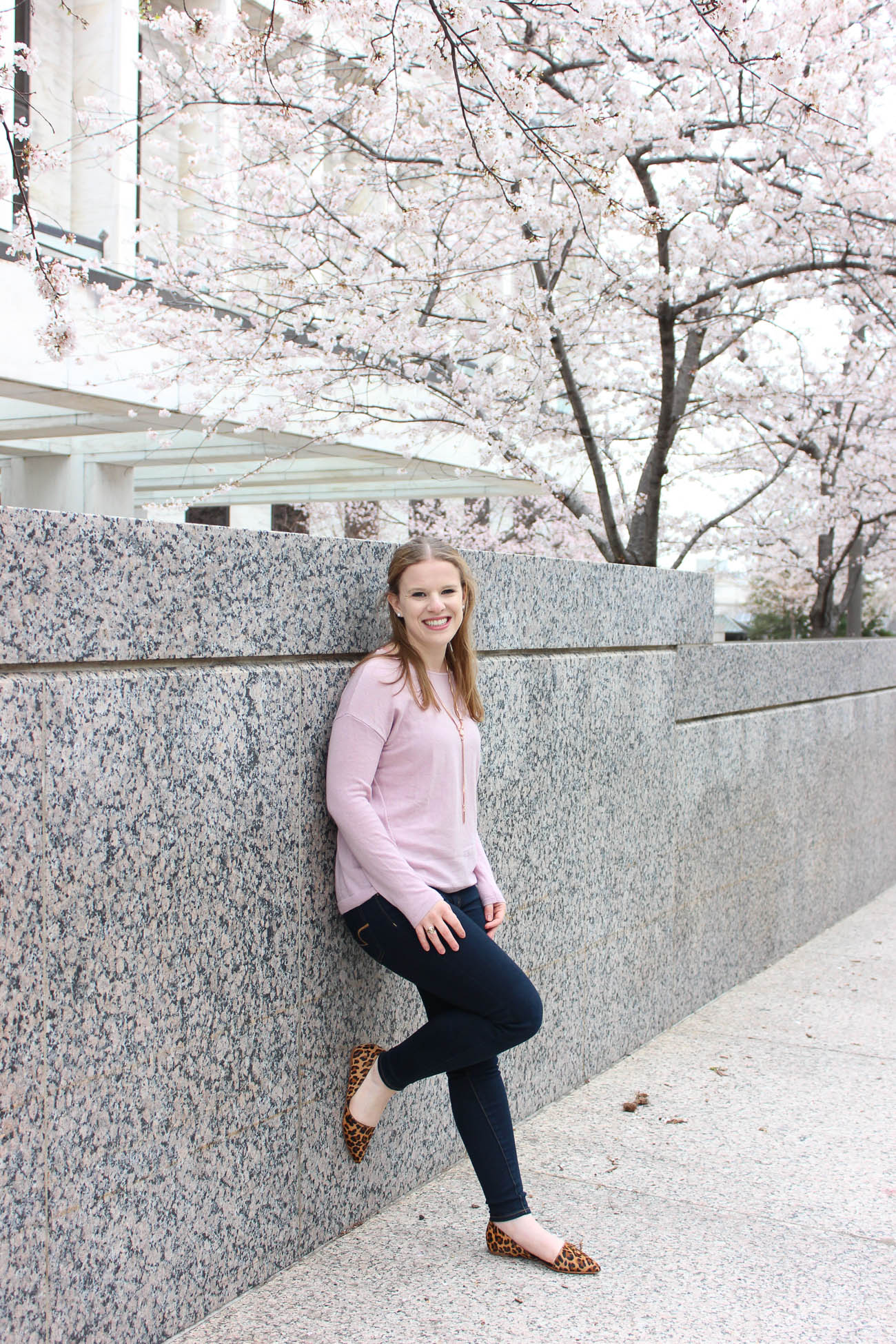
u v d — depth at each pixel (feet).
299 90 22.82
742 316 25.30
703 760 16.33
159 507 35.65
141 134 23.75
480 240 23.77
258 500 52.54
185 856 7.28
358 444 36.09
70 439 45.37
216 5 36.60
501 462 25.70
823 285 25.67
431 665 8.66
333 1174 8.95
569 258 25.08
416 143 23.49
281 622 8.18
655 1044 14.74
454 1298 8.11
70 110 40.88
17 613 6.07
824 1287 8.52
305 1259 8.61
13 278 28.89
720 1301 8.25
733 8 15.70
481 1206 9.73
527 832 11.60
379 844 7.97
